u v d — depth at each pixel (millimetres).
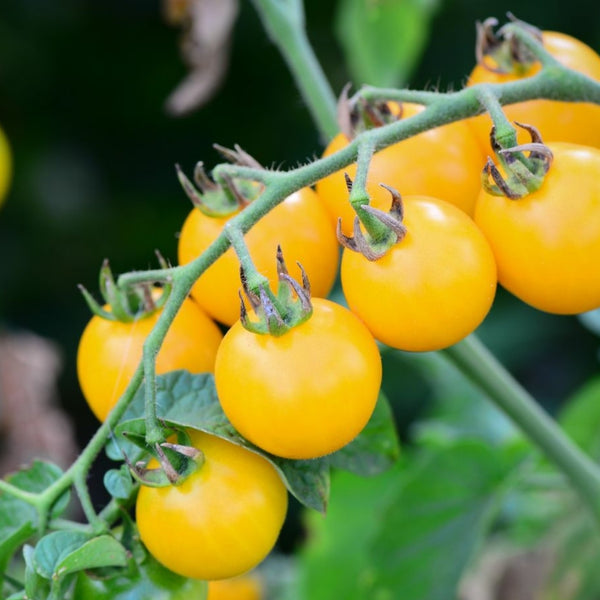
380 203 328
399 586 418
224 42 439
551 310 322
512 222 313
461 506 414
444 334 311
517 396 385
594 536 462
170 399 324
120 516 326
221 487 314
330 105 400
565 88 327
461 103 320
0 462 551
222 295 335
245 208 317
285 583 537
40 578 316
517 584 488
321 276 336
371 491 483
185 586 324
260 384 304
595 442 473
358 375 307
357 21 501
